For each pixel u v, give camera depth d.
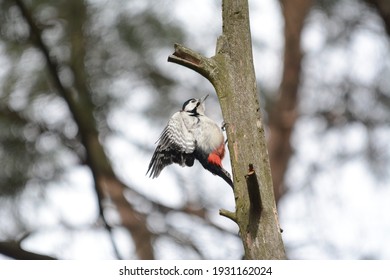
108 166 12.12
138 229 12.63
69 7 11.46
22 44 11.09
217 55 6.92
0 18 10.93
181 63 6.88
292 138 13.96
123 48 11.59
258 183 6.16
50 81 11.07
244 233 6.39
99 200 9.64
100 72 11.47
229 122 6.70
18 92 11.17
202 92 12.55
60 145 11.11
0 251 8.77
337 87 13.92
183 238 12.62
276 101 13.96
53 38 11.30
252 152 6.57
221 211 6.55
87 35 11.48
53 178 11.23
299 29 13.84
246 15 6.97
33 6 11.24
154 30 11.62
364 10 13.35
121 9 11.60
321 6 13.54
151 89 12.11
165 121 12.03
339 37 13.62
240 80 6.80
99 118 11.36
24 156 11.20
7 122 11.08
